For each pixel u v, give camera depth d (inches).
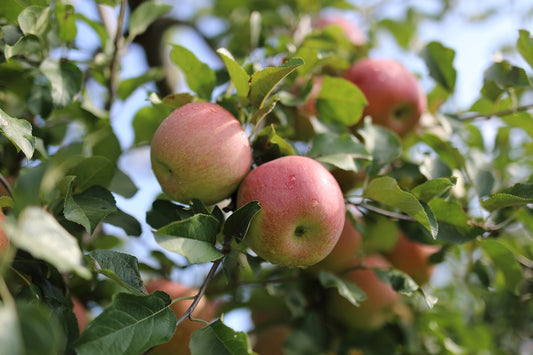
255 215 33.2
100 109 39.8
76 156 34.2
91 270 32.6
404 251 41.3
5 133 32.4
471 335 41.8
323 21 45.6
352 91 38.7
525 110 41.1
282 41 41.8
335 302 40.8
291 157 34.1
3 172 35.8
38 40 36.4
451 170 37.4
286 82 38.9
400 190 34.2
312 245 33.6
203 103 34.5
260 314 42.9
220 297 40.9
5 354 26.7
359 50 43.9
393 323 40.8
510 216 38.9
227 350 31.9
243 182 33.9
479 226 36.3
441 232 36.4
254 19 41.6
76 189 34.6
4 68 36.0
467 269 42.0
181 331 35.5
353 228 39.9
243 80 34.4
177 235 32.1
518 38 39.5
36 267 33.4
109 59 39.5
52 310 32.3
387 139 37.9
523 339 43.3
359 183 38.3
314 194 33.2
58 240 28.3
